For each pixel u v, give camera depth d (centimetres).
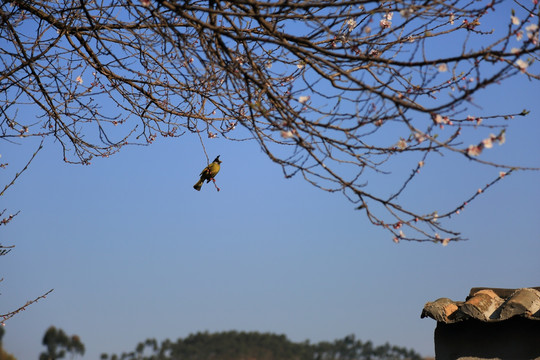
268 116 601
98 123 911
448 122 592
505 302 773
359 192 578
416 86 644
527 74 506
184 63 649
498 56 513
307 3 598
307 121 589
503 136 520
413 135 534
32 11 813
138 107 918
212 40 660
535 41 502
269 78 705
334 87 583
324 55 641
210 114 946
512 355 764
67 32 830
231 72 623
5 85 844
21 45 799
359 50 664
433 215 569
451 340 808
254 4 606
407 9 570
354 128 568
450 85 643
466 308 788
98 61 854
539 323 756
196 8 606
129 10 720
